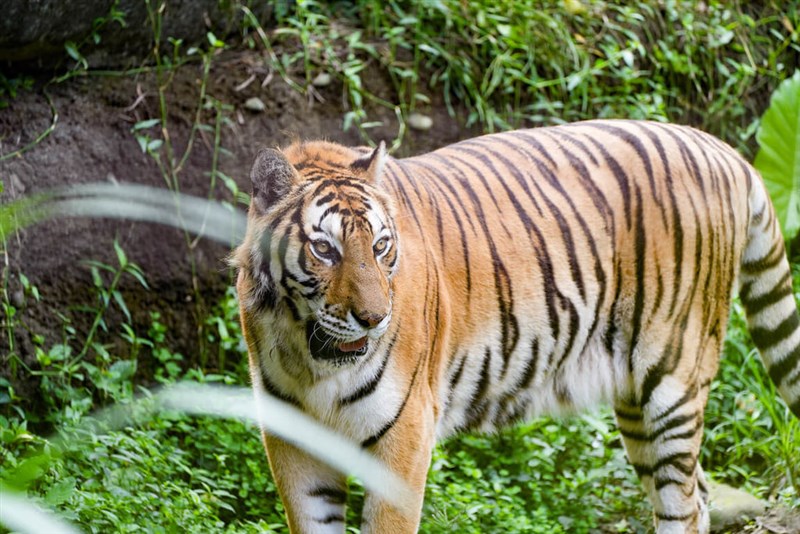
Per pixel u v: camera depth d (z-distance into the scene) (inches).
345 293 269.1
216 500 342.3
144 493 326.3
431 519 354.9
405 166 320.5
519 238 322.3
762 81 582.6
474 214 319.6
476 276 315.0
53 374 389.4
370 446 292.7
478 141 345.1
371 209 274.8
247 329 293.1
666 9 563.8
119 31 447.5
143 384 422.9
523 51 526.6
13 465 328.8
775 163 520.1
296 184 278.1
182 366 433.7
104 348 406.9
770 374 383.2
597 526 388.5
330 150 298.4
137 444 347.6
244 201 443.8
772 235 369.4
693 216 339.0
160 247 435.2
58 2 419.2
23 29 415.8
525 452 405.4
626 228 333.7
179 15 463.2
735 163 358.3
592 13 550.0
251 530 333.7
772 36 600.1
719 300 353.1
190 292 438.6
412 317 291.0
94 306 418.9
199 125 451.2
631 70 522.3
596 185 333.7
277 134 467.5
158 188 438.0
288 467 298.4
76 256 418.6
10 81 434.9
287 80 476.4
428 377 303.6
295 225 274.5
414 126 493.7
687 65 551.2
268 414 293.4
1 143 421.1
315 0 526.9
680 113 554.9
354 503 380.2
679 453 346.3
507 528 362.9
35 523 150.3
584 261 329.4
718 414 432.5
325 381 285.4
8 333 394.0
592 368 341.4
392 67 496.1
